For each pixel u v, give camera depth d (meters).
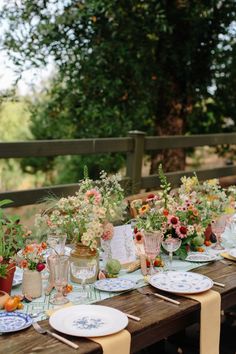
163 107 6.67
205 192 2.63
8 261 1.83
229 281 2.07
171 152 6.75
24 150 3.94
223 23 6.41
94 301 1.84
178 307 1.79
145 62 6.16
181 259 2.37
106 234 2.11
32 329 1.59
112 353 1.52
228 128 7.27
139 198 2.94
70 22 5.59
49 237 2.04
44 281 2.01
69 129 6.60
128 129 6.38
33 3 5.57
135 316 1.71
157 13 5.80
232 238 2.76
